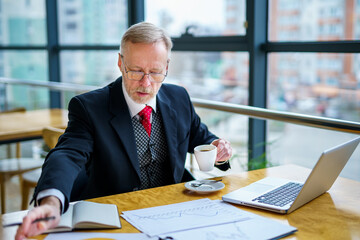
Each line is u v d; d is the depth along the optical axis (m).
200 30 3.23
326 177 1.37
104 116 1.56
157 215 1.23
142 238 1.09
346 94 2.39
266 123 2.84
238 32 2.93
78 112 1.55
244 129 2.88
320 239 1.10
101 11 4.22
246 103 2.94
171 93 1.82
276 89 2.79
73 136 1.50
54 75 4.85
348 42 2.31
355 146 1.49
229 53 3.02
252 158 2.82
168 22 3.51
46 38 4.80
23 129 2.79
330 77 2.45
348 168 2.28
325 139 2.48
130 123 1.59
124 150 1.56
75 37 4.60
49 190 1.17
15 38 5.14
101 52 4.29
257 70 2.80
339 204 1.35
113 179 1.55
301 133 2.60
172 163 1.69
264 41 2.80
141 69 1.49
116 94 1.62
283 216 1.25
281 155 2.74
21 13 5.00
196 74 3.28
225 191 1.45
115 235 1.10
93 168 1.56
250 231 1.12
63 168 1.27
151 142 1.69
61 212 1.16
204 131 1.88
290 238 1.10
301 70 2.61
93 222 1.13
